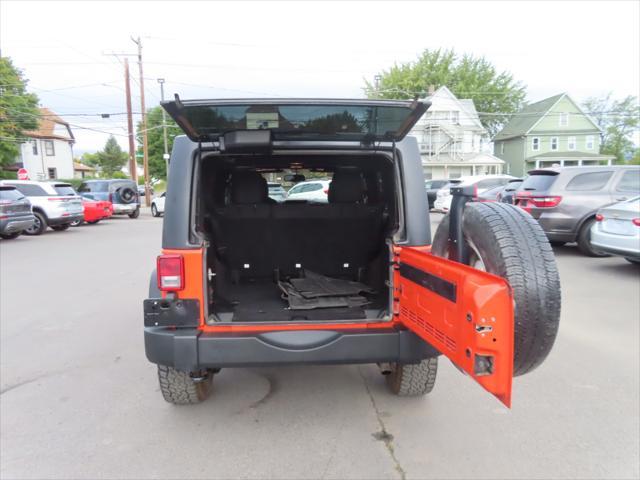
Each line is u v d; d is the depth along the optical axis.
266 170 4.06
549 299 2.09
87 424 3.09
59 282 7.66
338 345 2.65
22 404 3.39
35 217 14.43
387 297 3.14
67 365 4.12
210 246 2.96
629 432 2.92
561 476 2.49
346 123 2.62
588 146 44.47
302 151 2.94
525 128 44.69
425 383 3.26
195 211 2.74
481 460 2.64
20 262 9.66
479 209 2.40
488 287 1.86
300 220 3.62
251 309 3.12
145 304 2.62
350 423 3.07
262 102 2.29
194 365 2.61
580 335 4.69
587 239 8.87
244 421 3.12
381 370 3.35
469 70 51.75
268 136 2.75
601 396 3.41
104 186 22.11
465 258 2.56
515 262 2.11
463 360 1.98
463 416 3.15
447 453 2.71
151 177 52.09
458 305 2.03
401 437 2.89
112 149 90.81
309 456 2.70
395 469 2.56
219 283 3.36
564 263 8.42
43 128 46.91
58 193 15.70
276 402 3.39
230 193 3.77
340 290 3.41
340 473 2.53
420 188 2.92
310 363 2.65
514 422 3.06
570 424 3.03
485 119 52.06
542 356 2.17
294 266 3.91
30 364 4.14
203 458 2.69
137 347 4.57
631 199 7.41
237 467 2.60
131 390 3.61
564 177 9.00
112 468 2.61
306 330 2.68
